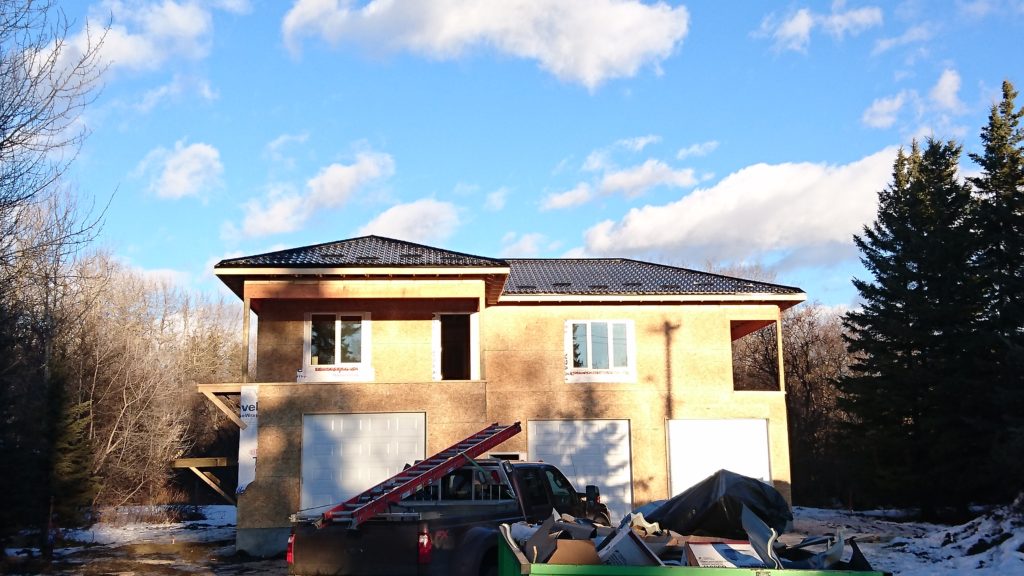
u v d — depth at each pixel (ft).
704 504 40.37
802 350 153.69
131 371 106.93
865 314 110.52
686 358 77.71
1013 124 101.14
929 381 94.27
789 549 26.13
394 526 32.91
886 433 98.53
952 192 103.19
